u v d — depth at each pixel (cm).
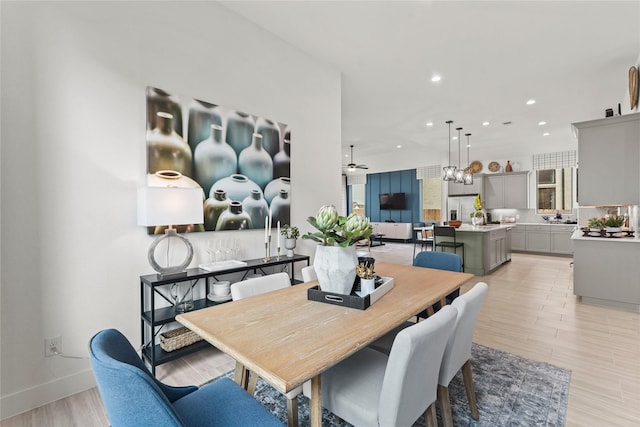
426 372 114
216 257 261
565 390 192
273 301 154
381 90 438
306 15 277
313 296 154
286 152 319
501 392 190
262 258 293
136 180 217
